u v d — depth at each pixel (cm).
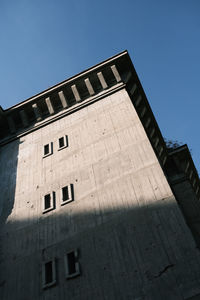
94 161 1833
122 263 1295
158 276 1190
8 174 2109
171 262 1211
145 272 1224
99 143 1942
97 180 1708
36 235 1606
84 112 2283
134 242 1345
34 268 1462
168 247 1262
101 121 2114
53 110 2444
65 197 1731
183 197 2145
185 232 1281
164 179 1530
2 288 1438
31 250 1546
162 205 1422
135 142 1816
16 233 1672
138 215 1438
